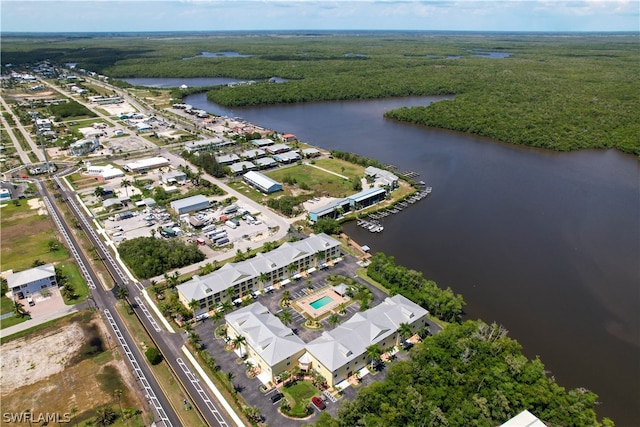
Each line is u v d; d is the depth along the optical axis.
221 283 146.62
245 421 104.81
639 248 194.12
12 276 151.88
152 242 178.38
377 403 104.56
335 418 103.81
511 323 145.50
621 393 118.69
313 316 142.12
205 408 108.38
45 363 122.19
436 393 106.38
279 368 116.06
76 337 132.25
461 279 170.00
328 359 114.12
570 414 102.81
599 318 149.00
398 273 156.50
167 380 116.62
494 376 111.31
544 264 181.50
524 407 105.06
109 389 113.38
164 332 135.12
